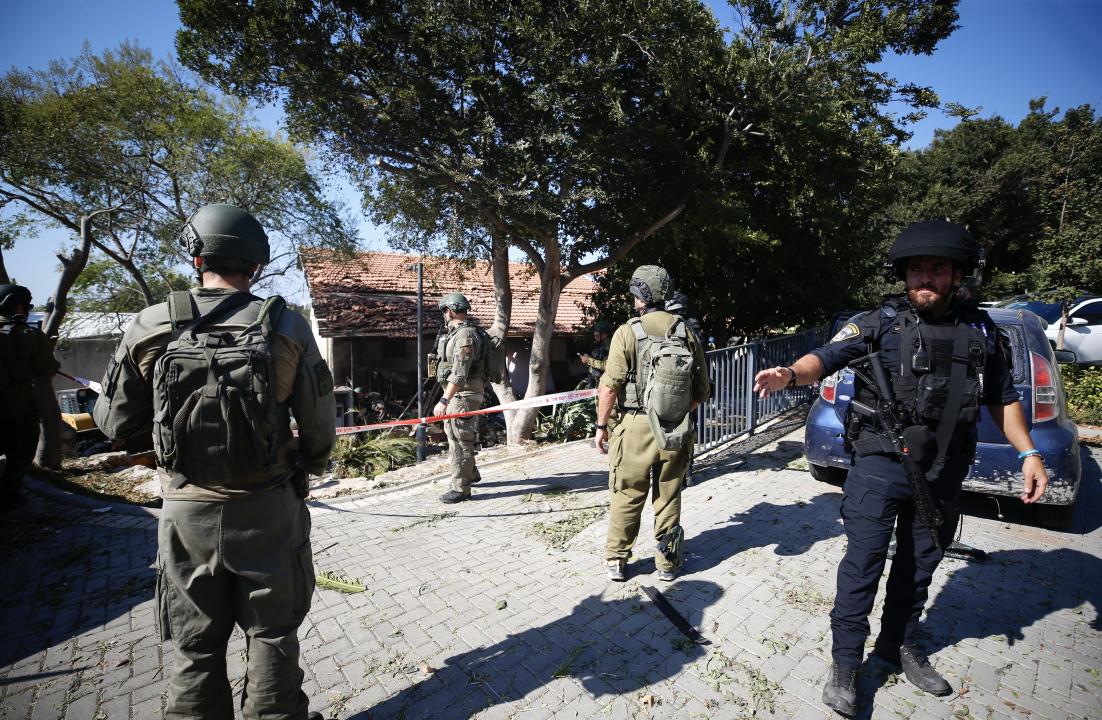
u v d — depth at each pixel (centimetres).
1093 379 876
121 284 1880
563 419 952
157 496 551
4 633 286
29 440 491
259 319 173
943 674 239
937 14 812
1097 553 349
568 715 219
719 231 802
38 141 1060
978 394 210
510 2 638
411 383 1471
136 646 274
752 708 221
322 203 1517
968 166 2800
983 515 413
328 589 324
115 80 1197
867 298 1369
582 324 1279
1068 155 1490
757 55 756
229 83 663
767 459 568
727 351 600
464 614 294
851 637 220
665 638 268
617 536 319
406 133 659
